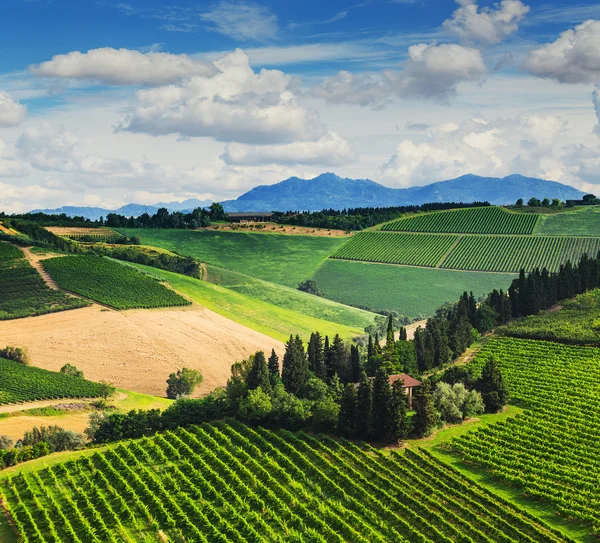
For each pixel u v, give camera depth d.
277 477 95.81
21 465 101.06
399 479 93.25
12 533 81.06
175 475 96.12
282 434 109.06
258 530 82.62
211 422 117.00
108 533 80.75
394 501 86.75
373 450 102.81
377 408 107.88
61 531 81.69
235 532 81.25
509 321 185.38
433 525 82.12
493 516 83.44
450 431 112.69
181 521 83.50
